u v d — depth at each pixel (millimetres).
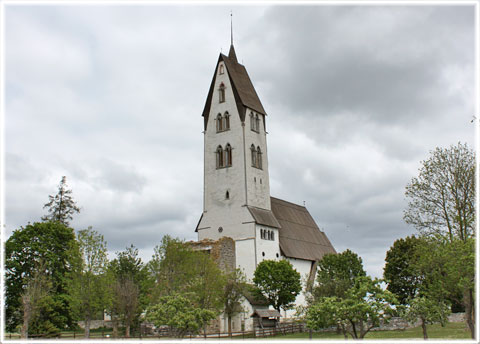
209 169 106500
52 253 80812
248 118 106125
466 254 48562
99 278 66125
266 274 86688
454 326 67438
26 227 82125
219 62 110250
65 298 72875
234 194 101750
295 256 105375
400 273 87875
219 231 101625
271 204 113625
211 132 108125
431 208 64312
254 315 81750
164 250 75688
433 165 64688
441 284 51531
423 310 48000
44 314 71562
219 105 108250
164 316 52125
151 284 77000
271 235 102062
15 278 78812
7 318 77188
